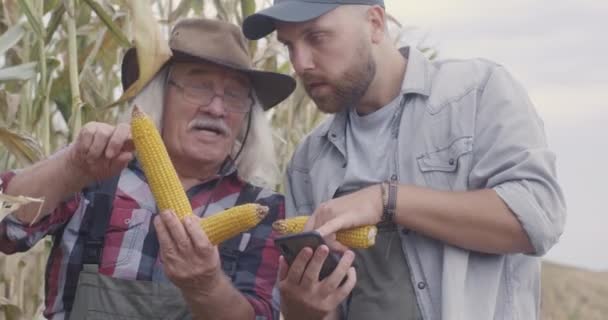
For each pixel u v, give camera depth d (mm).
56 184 3846
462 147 3988
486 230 3855
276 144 7016
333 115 4344
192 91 4215
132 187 4176
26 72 5262
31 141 4930
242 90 4297
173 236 3541
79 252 4066
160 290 4008
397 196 3855
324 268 3678
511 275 4059
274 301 4176
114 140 3654
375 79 4113
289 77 4395
